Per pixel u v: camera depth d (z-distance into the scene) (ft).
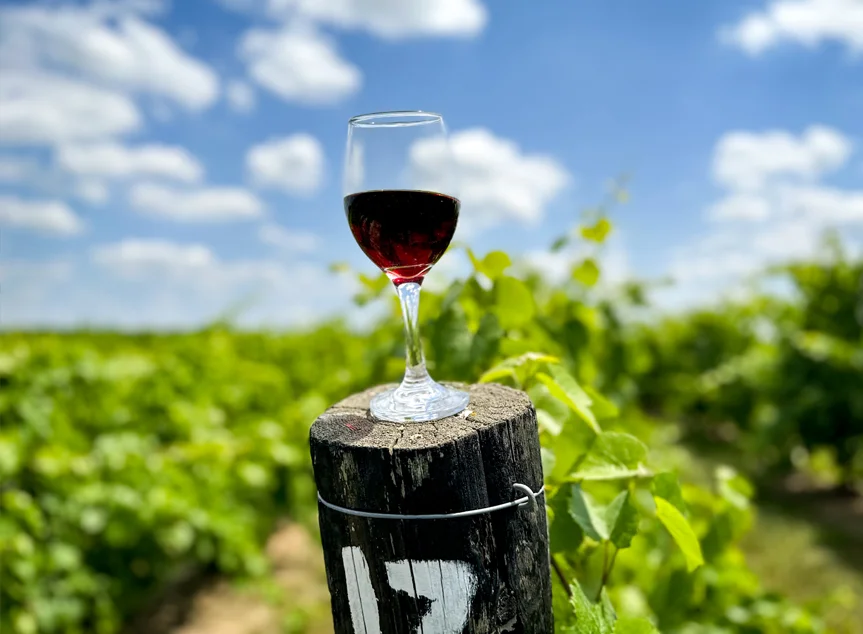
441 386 1.42
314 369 6.08
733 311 8.63
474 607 1.11
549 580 1.23
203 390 5.22
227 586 4.96
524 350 1.84
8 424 4.05
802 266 6.97
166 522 4.28
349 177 1.37
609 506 1.39
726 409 7.74
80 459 4.00
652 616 1.96
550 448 1.55
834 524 5.67
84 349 5.18
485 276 2.02
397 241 1.35
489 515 1.11
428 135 1.36
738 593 2.34
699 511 2.40
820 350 6.24
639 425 3.56
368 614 1.15
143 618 4.56
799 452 6.86
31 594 3.66
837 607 4.12
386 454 1.09
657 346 9.04
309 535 5.71
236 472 4.75
